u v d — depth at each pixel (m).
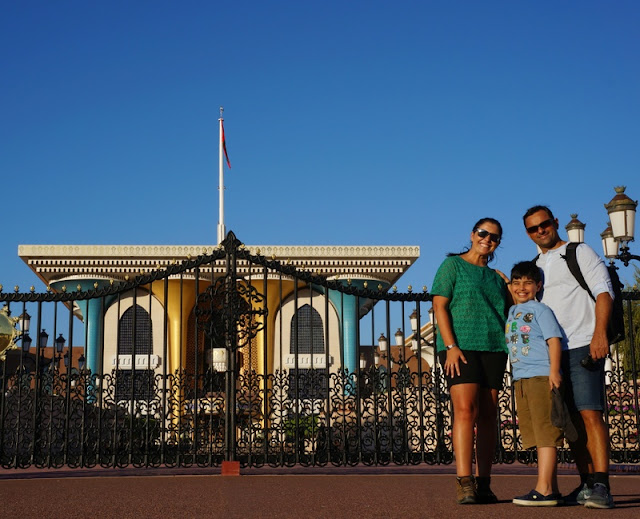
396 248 24.08
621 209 12.12
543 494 5.41
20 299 9.93
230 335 9.76
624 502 5.78
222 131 28.97
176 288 24.72
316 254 23.92
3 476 9.33
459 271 5.77
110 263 23.92
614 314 5.69
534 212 5.96
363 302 24.80
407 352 29.25
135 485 7.95
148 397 10.02
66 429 9.77
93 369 24.45
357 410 10.01
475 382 5.59
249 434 9.86
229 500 6.33
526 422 5.65
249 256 9.98
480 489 5.72
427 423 11.02
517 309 5.71
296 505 5.89
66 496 6.83
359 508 5.60
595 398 5.46
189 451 10.55
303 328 24.97
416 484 7.93
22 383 10.72
